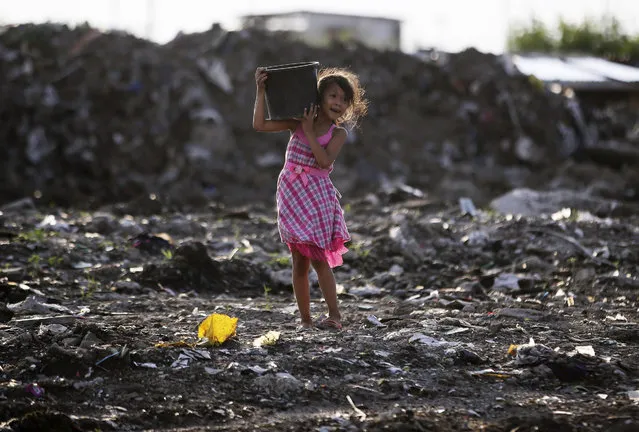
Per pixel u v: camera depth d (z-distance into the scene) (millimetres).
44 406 6590
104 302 11359
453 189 32344
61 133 31031
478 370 8047
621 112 46844
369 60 38844
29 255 13906
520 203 22422
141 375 7500
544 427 6367
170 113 33156
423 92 38250
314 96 8953
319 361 7957
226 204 28344
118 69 33594
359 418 6590
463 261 15242
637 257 15352
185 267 12984
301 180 9156
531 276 13758
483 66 40281
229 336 8688
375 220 19031
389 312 10898
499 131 37438
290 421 6539
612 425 6449
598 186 32750
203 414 6672
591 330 9758
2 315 9773
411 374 7859
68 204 25516
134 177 30766
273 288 13125
